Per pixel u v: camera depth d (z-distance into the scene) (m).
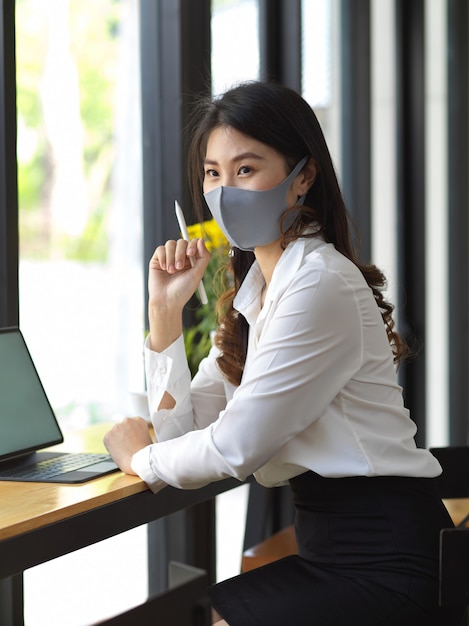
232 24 3.24
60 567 2.61
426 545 1.59
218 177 1.80
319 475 1.68
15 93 2.30
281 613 1.54
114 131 2.90
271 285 1.74
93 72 2.82
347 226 1.82
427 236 4.78
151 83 2.98
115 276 2.92
